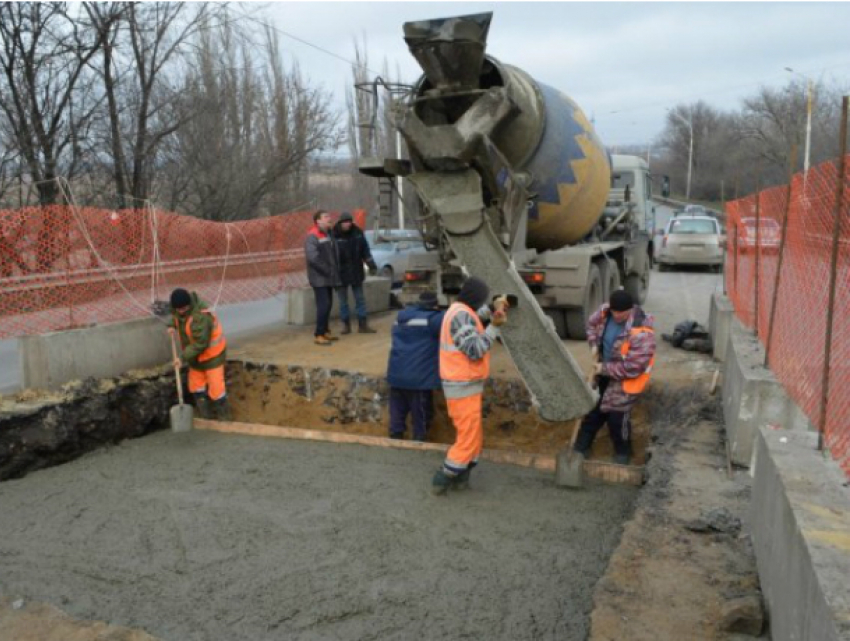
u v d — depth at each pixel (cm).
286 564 446
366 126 743
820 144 4225
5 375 842
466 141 673
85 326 757
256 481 588
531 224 874
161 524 507
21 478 614
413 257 895
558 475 565
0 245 686
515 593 409
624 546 418
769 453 361
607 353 614
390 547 466
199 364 765
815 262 419
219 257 968
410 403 705
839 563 251
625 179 1342
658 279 1817
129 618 391
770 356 547
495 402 763
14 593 417
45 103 1435
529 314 660
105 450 689
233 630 378
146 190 1777
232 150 2084
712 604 358
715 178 5553
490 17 647
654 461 556
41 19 1370
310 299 1094
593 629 338
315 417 818
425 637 368
